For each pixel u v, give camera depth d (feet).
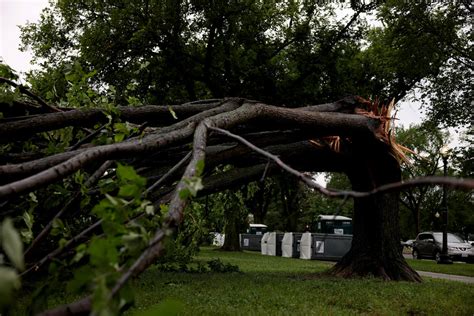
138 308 18.07
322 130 24.39
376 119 27.25
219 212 46.34
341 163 35.78
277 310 19.89
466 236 230.27
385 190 5.59
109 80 61.72
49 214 16.14
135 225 5.97
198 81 73.82
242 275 36.70
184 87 70.64
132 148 12.18
